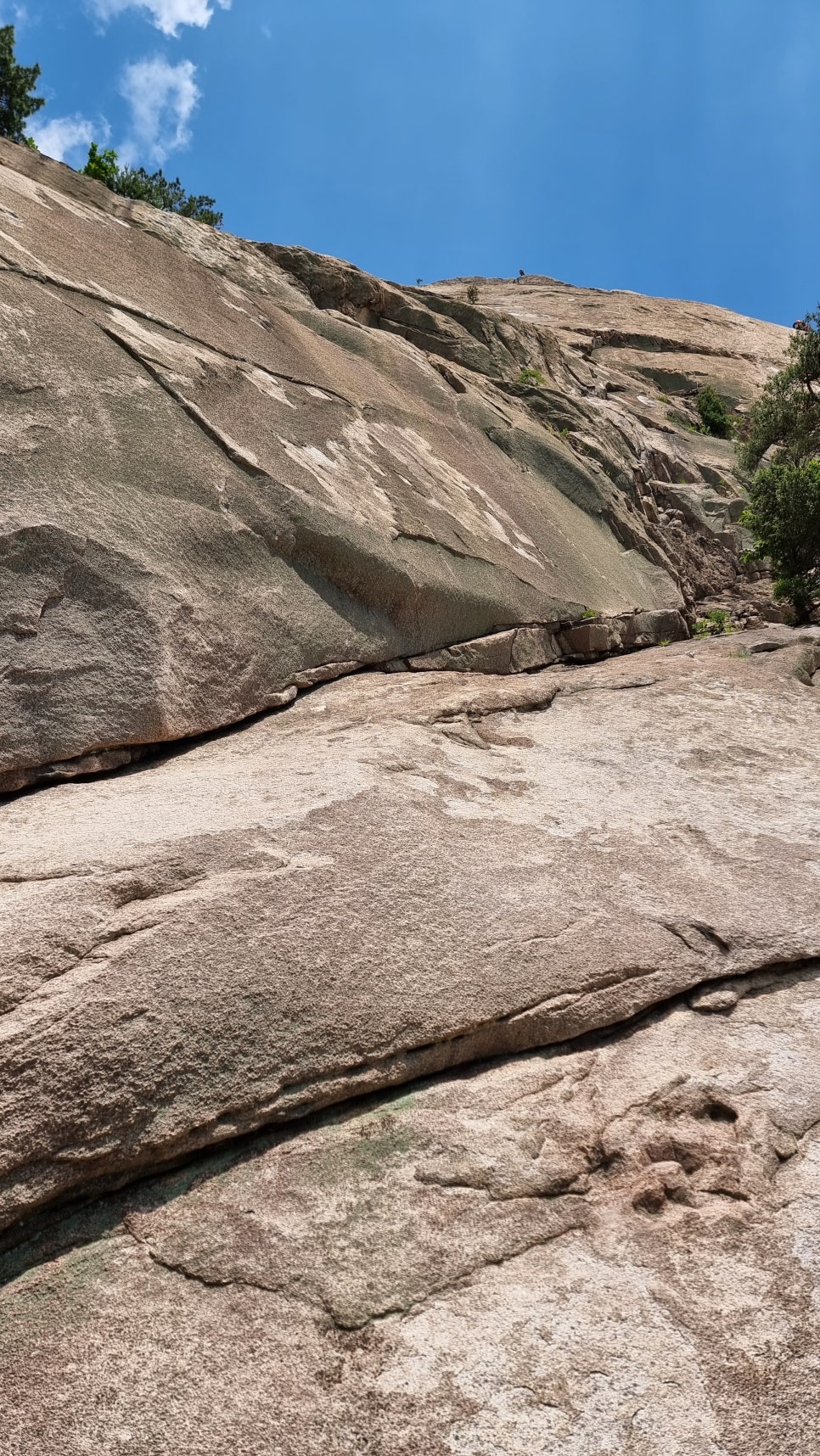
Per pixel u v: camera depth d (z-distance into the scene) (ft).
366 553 20.20
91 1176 7.22
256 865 9.49
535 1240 7.27
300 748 13.99
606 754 15.46
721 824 13.26
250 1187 7.47
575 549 34.60
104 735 13.53
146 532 15.79
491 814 12.12
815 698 19.81
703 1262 7.15
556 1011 9.29
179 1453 5.80
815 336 58.18
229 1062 7.80
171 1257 6.94
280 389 23.94
